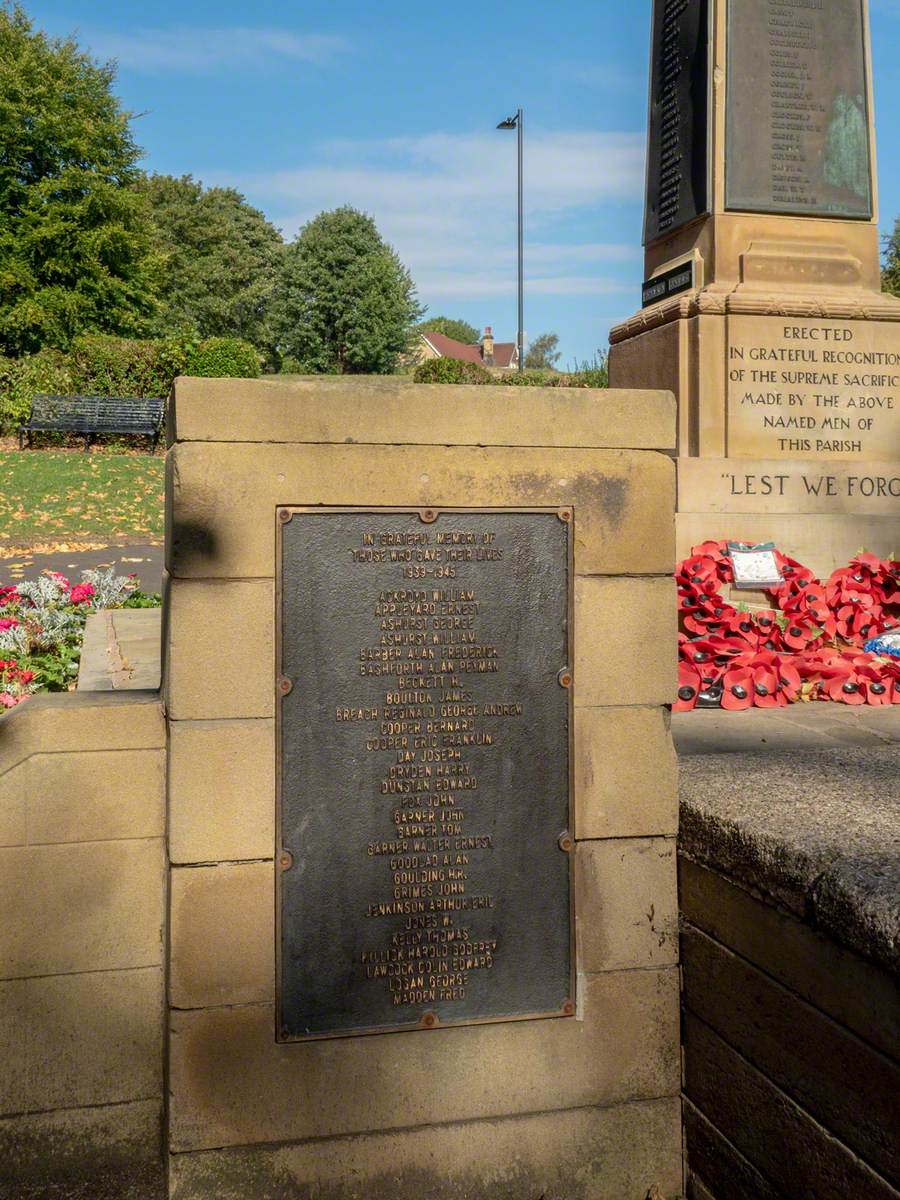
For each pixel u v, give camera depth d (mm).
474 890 2746
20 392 22828
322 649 2654
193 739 2572
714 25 7090
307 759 2648
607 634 2799
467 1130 2734
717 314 6887
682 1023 2834
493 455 2734
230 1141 2619
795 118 7191
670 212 7734
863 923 1953
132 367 23750
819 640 5656
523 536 2756
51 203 37344
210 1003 2600
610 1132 2812
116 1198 2576
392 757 2701
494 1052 2754
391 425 2672
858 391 7070
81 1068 2625
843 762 2971
